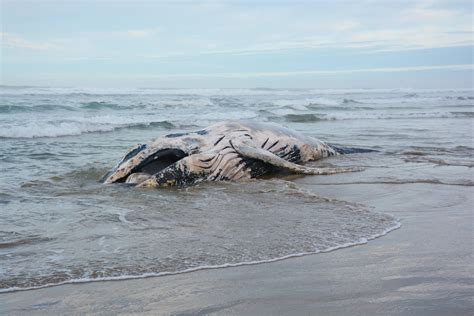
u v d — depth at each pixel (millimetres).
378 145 13492
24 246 5047
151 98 36250
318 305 3596
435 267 4402
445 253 4816
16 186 8133
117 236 5391
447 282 4020
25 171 9477
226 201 7129
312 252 4848
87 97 34406
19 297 3805
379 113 29359
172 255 4746
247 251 4871
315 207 6711
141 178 8742
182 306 3605
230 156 8984
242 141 9320
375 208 6738
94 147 13031
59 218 6172
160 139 9172
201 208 6699
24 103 24688
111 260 4609
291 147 10305
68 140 14836
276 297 3752
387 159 10977
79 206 6836
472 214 6453
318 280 4105
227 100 36031
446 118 26078
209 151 8914
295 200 7156
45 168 9812
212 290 3908
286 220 6031
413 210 6641
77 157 11250
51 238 5316
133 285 4031
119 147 13094
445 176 8984
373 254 4785
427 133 17062
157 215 6320
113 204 6977
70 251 4879
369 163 10484
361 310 3492
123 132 17812
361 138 15367
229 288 3949
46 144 13523
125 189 8102
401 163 10445
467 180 8602
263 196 7453
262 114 26516
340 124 21906
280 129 10398
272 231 5555
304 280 4109
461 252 4852
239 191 7852
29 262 4559
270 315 3439
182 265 4484
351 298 3709
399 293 3789
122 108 27141
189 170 8570
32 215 6309
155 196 7531
